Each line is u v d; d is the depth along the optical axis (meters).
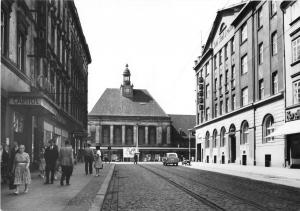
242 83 45.59
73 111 49.03
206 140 63.28
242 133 45.59
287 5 33.50
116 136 94.81
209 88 61.19
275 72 36.75
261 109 39.41
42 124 27.56
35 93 18.95
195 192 14.87
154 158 94.06
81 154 54.47
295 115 31.75
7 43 18.75
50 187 15.63
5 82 18.39
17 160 13.11
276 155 35.91
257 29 40.94
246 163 43.91
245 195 13.94
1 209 9.48
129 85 99.25
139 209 10.32
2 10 18.25
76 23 50.06
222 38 54.12
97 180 19.77
